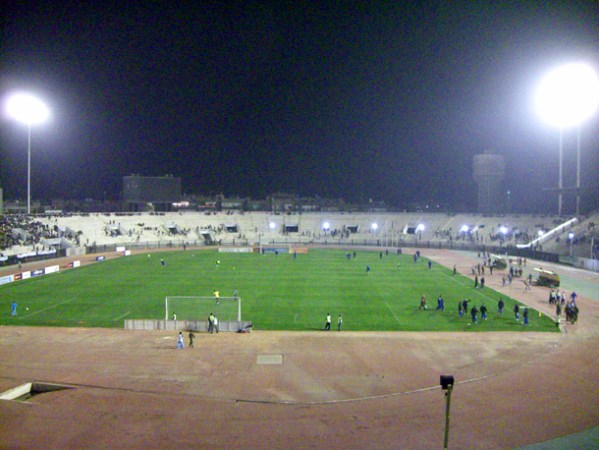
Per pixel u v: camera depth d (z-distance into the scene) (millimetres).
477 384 27781
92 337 37469
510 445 20797
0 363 31484
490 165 175875
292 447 20688
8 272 70250
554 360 31922
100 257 86188
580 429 22234
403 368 30609
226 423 22938
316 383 28156
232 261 85625
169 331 39281
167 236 122250
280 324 41375
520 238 112938
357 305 48719
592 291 56250
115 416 23578
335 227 138875
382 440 21297
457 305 48844
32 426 22391
